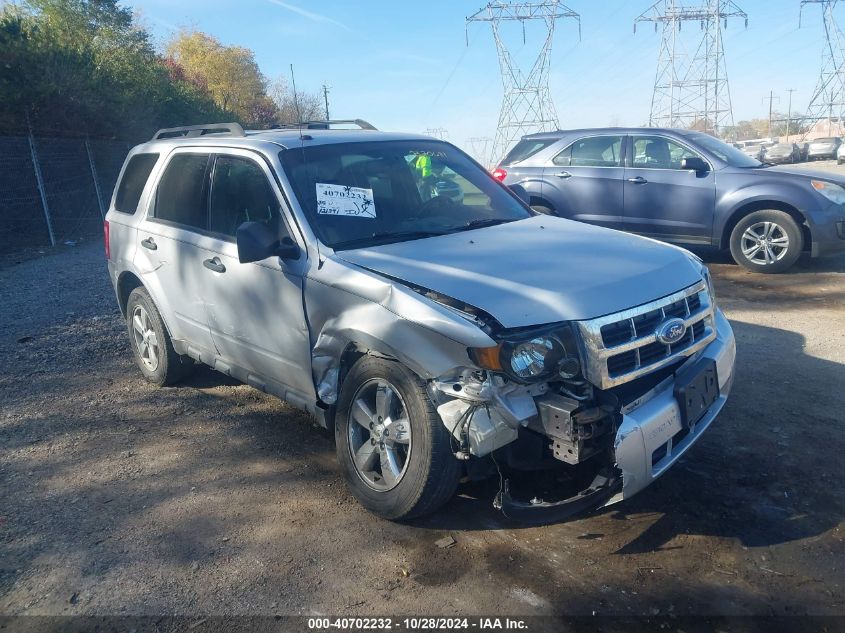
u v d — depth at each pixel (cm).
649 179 952
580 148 1020
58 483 429
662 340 336
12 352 706
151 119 2291
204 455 459
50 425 518
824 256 870
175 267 510
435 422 333
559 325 314
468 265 357
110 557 350
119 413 536
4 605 318
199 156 509
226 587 323
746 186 884
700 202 917
